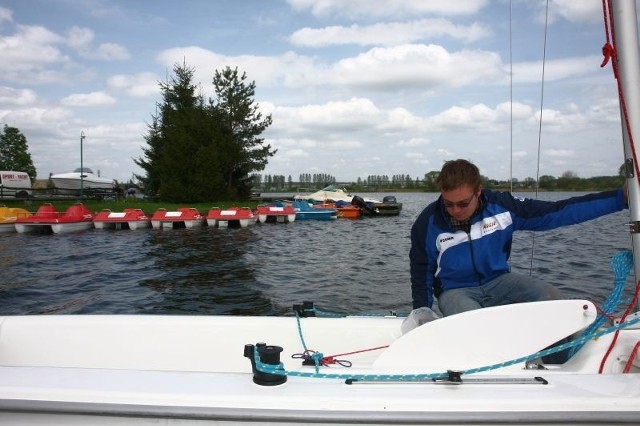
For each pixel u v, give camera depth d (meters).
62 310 7.24
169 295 8.31
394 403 1.62
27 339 2.83
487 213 2.67
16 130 61.81
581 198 2.59
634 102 2.26
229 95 46.50
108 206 32.69
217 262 12.42
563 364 2.32
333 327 2.93
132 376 1.78
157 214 24.09
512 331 2.21
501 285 2.67
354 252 14.38
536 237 16.31
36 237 19.25
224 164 41.84
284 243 17.11
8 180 41.72
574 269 9.55
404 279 9.66
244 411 1.60
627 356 2.24
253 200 45.97
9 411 1.64
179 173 38.75
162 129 42.41
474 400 1.63
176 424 1.61
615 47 2.30
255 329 2.91
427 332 2.20
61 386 1.69
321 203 36.66
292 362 2.82
